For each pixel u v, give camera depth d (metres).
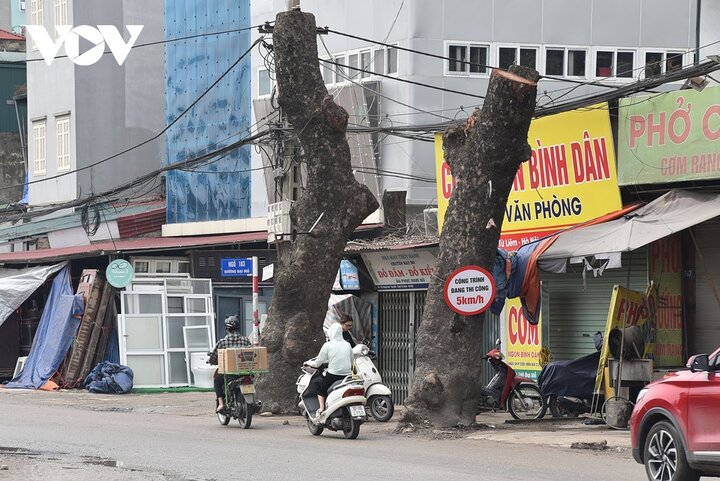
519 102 19.72
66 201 45.00
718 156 20.72
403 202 31.61
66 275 35.09
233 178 38.72
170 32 41.44
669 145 21.70
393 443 18.48
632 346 20.75
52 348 33.94
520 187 25.11
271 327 24.48
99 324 33.81
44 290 37.09
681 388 12.94
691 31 35.03
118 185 45.03
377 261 27.20
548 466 15.19
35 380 33.91
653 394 13.37
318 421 19.41
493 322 26.39
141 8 45.59
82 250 36.56
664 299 22.31
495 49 33.84
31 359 34.62
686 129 21.38
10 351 36.75
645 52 34.75
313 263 24.17
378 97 33.72
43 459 15.75
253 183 37.94
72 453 16.48
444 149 21.62
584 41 34.41
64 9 45.12
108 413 25.14
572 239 21.47
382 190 33.62
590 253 20.62
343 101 34.03
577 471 14.64
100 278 34.03
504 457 16.30
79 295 33.88
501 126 19.98
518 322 25.61
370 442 18.64
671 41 34.91
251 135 37.88
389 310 27.52
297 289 24.11
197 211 40.25
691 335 22.17
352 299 27.69
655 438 13.31
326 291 24.39
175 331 34.00
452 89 33.50
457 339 20.73
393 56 33.75
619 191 22.86
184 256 35.94
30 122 47.34
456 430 20.36
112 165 44.94
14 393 32.06
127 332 33.34
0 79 53.84
